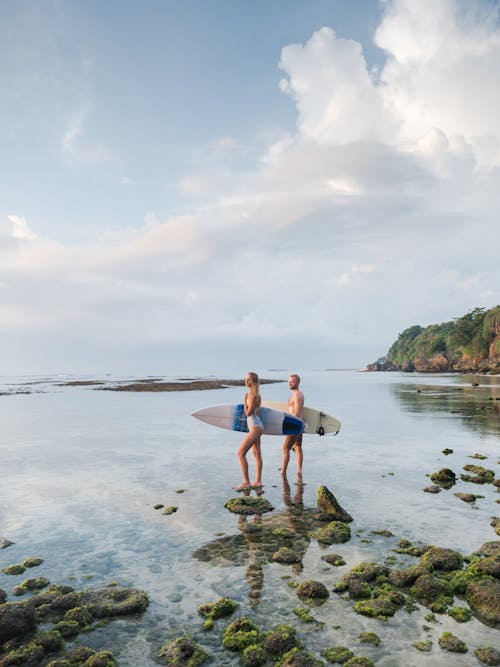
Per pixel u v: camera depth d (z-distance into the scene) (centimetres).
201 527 643
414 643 361
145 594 443
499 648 352
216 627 389
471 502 744
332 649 352
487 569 468
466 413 2017
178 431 1611
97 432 1591
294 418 912
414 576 469
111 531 630
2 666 337
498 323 12794
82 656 346
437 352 16038
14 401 3181
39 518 686
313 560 526
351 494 796
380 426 1642
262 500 746
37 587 468
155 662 341
